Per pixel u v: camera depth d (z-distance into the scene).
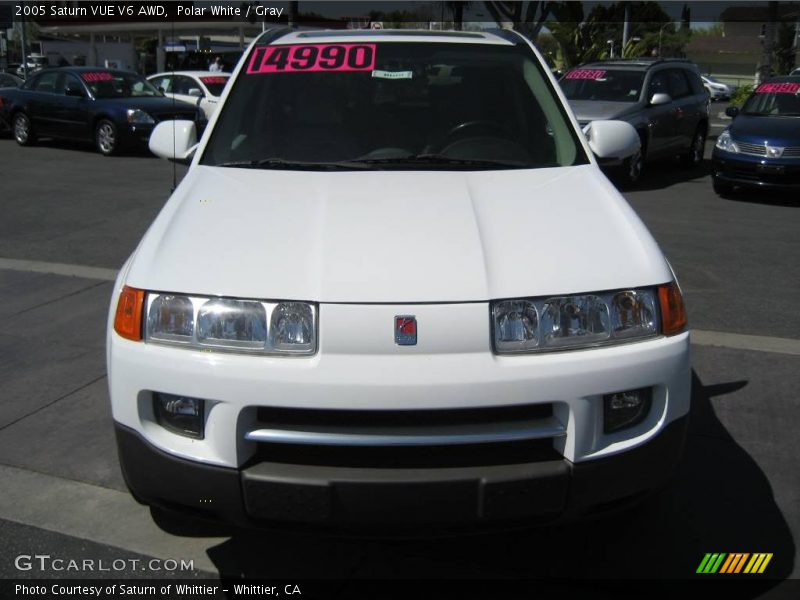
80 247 7.86
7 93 16.80
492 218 2.97
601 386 2.54
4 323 5.69
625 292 2.65
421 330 2.47
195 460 2.54
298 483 2.46
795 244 8.37
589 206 3.14
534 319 2.55
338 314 2.48
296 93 3.96
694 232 8.91
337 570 3.01
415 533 2.54
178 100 16.31
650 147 12.44
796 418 4.26
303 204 3.09
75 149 16.27
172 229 2.95
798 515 3.36
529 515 2.54
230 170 3.55
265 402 2.47
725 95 40.84
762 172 10.57
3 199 10.41
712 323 5.79
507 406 2.49
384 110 3.89
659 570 3.01
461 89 3.99
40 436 4.04
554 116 3.93
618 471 2.59
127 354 2.63
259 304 2.54
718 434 4.07
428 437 2.46
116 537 3.21
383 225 2.87
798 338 5.49
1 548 3.14
